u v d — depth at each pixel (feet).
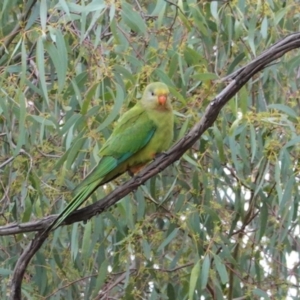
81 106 29.43
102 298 35.22
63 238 35.29
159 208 34.12
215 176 32.81
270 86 34.94
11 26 32.68
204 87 29.30
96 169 27.86
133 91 30.01
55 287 35.17
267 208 33.01
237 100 31.09
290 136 30.60
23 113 27.43
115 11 29.07
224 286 37.52
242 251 35.29
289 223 32.24
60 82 27.17
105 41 34.12
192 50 30.78
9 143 31.78
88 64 29.94
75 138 30.27
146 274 35.45
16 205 34.01
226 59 33.60
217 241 31.45
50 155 31.83
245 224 35.24
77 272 35.17
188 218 32.19
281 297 34.45
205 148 32.65
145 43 31.71
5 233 24.44
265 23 30.99
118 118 31.09
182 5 30.35
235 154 31.07
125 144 28.55
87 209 24.89
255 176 34.63
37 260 34.06
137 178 25.03
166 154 25.02
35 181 30.78
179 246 37.11
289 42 24.66
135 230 31.78
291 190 30.19
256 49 33.86
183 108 32.09
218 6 34.42
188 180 36.01
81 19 28.76
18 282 26.00
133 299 34.12
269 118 30.14
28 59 32.27
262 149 32.04
